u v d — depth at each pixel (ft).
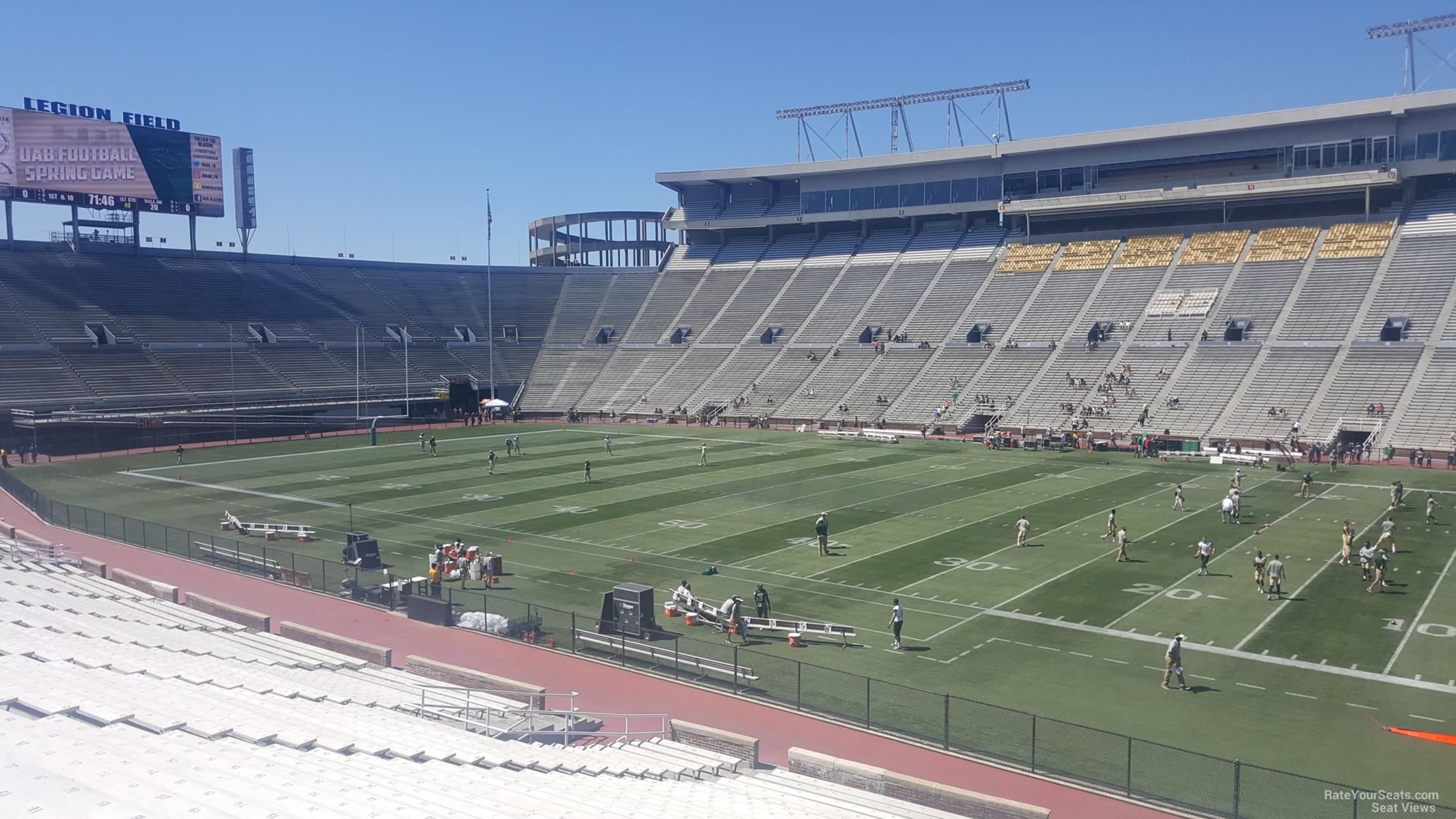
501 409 339.36
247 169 354.74
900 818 56.34
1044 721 77.30
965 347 302.66
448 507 171.94
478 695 80.12
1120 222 326.85
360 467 224.74
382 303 366.43
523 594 116.67
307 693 71.61
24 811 40.70
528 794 53.26
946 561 129.80
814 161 368.27
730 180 391.86
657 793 57.26
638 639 98.53
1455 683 84.07
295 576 121.19
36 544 136.36
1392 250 268.00
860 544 140.36
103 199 301.84
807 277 365.81
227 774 48.88
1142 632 99.35
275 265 360.28
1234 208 307.37
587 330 380.78
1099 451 238.27
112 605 99.60
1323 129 285.64
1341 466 207.92
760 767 69.41
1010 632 100.32
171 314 313.32
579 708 81.76
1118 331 283.59
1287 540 138.00
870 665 91.40
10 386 259.39
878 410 290.15
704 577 123.65
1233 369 254.06
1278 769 66.74
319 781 49.96
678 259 406.41
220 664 78.07
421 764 57.16
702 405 321.32
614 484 195.72
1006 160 338.75
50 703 57.77
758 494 182.70
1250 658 91.09
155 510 171.53
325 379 317.83
